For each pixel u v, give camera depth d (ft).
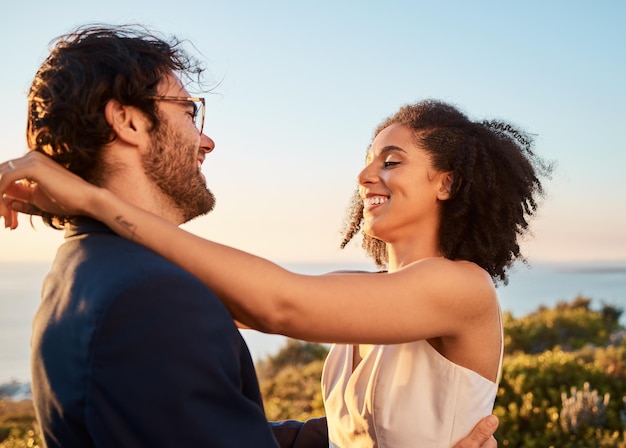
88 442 4.34
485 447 6.16
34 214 5.55
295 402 32.53
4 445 21.56
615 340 50.42
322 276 5.64
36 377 4.78
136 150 5.39
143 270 4.40
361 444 6.49
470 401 6.15
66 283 4.82
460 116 6.91
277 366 46.98
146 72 5.38
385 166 6.71
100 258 4.72
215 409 4.30
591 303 68.39
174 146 5.51
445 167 6.57
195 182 5.69
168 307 4.28
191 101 5.63
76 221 5.23
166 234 5.11
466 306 6.00
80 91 5.16
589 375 27.50
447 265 6.06
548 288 313.53
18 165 4.97
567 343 50.39
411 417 6.14
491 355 6.32
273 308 5.32
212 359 4.31
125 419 4.09
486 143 6.76
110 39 5.40
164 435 4.08
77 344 4.31
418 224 6.69
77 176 5.16
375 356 6.50
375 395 6.26
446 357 6.29
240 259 5.28
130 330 4.20
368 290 5.63
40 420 4.76
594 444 21.88
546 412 24.14
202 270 5.14
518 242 7.19
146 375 4.13
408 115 6.93
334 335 5.56
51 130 5.23
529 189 7.06
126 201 5.38
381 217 6.66
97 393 4.14
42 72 5.43
